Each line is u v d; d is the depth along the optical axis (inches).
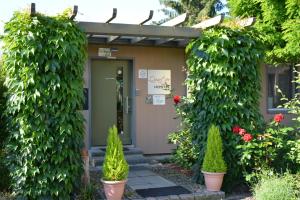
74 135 184.4
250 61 216.7
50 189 178.9
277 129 215.0
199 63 220.5
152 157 303.4
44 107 177.3
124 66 307.6
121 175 183.9
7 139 187.2
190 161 239.8
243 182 212.1
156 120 310.2
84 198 185.5
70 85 182.2
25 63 177.6
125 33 215.5
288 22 307.1
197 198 195.3
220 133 212.2
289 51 313.6
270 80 353.4
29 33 176.9
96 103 299.9
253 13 352.2
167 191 205.8
